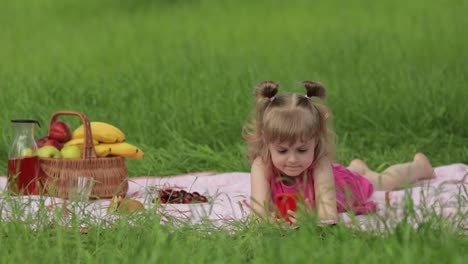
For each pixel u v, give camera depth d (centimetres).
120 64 1345
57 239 433
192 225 466
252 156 541
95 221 477
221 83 1011
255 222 475
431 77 999
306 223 443
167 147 831
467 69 1070
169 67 1168
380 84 998
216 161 772
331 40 1422
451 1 1859
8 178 587
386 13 1878
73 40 1789
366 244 412
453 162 791
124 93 991
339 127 892
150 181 677
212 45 1548
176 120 891
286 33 1706
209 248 420
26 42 1775
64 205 485
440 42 1376
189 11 2144
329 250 400
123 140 632
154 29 1867
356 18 1845
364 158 780
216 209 545
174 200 571
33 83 1034
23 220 485
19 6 2266
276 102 510
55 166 582
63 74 1133
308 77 1110
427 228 423
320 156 525
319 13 2000
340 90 978
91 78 1131
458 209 459
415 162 671
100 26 1959
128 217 480
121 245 440
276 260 395
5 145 786
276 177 534
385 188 647
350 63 1186
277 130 497
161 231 438
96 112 920
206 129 873
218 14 2080
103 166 591
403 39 1441
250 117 545
